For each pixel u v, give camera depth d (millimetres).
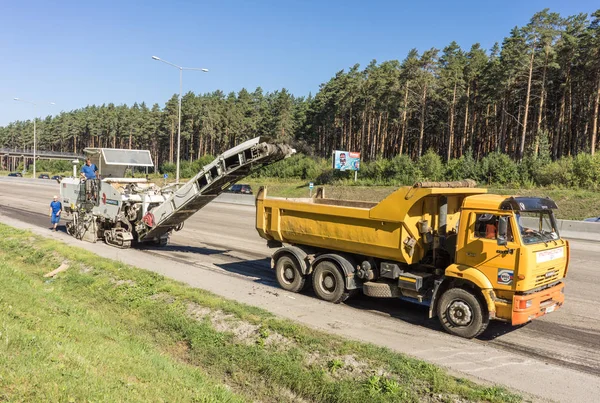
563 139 56375
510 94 57281
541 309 7730
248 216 26516
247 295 9898
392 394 5641
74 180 18016
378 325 8289
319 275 9922
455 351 7129
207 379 6375
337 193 47594
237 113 94812
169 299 9336
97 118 121625
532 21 49094
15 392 4266
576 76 52750
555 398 5656
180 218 13938
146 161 16672
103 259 12516
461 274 7855
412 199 8336
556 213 30031
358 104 71688
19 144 153500
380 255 9125
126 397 4828
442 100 62125
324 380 6129
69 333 6578
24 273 11586
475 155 69750
